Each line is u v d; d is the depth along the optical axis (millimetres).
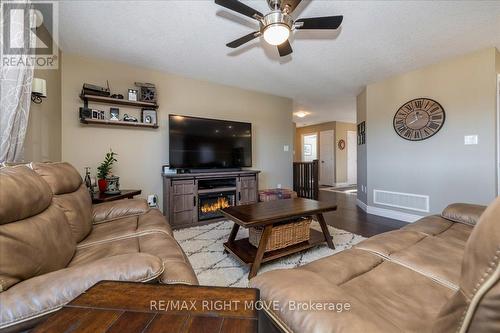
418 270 1044
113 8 2047
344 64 3248
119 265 813
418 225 1623
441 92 3176
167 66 3365
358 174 4812
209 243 2617
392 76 3697
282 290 739
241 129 4109
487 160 2814
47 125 2414
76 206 1570
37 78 2033
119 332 547
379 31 2402
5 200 882
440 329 488
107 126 3189
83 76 3020
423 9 2049
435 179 3246
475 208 1676
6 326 659
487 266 400
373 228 3199
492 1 1939
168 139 3617
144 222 1788
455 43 2670
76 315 600
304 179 5656
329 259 1133
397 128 3631
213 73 3619
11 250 824
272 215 2051
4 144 1406
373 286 931
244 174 3816
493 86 2764
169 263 1094
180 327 570
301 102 5410
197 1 1965
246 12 1732
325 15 2115
